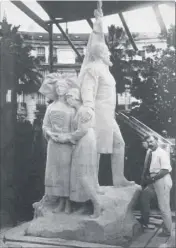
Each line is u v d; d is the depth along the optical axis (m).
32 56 5.17
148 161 3.93
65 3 4.68
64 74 4.11
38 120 5.11
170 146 4.38
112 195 3.84
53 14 4.91
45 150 5.07
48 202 3.93
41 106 5.13
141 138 4.67
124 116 4.75
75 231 3.51
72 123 3.81
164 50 4.64
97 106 4.03
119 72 4.82
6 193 4.89
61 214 3.75
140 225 3.99
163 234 3.78
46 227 3.62
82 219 3.54
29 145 5.06
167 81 4.60
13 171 4.96
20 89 5.11
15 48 5.12
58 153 3.75
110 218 3.54
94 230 3.47
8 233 3.77
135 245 3.53
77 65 5.17
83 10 4.81
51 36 5.11
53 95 4.04
